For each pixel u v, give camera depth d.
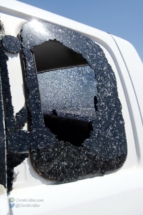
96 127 1.30
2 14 1.21
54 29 1.34
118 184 1.27
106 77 1.43
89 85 1.70
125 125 1.42
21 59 1.16
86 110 1.72
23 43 1.18
